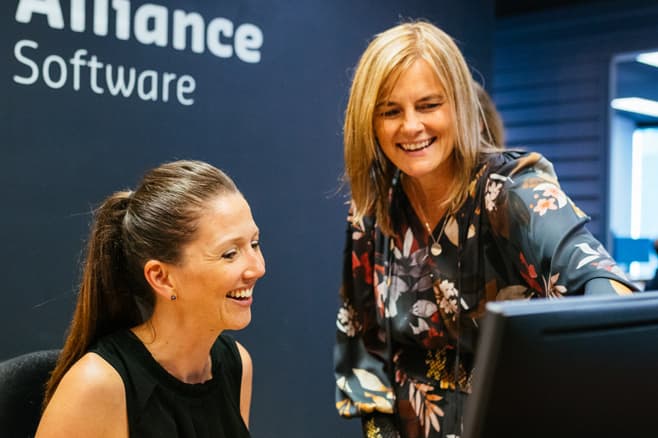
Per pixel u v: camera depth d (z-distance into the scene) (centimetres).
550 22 512
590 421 82
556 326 78
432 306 177
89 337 147
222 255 136
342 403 191
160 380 144
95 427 137
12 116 243
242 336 302
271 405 312
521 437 81
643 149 564
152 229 137
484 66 383
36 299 252
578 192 510
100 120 262
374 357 193
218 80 292
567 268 145
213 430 152
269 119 308
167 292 139
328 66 325
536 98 528
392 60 157
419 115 159
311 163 322
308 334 323
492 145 180
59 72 251
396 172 179
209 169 143
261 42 303
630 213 555
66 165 255
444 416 177
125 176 269
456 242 171
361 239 187
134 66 269
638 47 471
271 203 310
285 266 315
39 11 246
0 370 151
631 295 83
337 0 326
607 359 81
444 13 364
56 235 255
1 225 243
